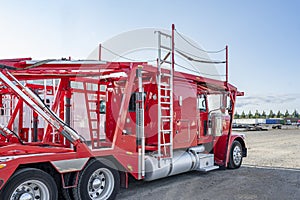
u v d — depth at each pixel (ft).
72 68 17.89
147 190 20.89
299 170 28.96
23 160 13.98
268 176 25.82
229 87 28.96
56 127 16.11
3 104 25.61
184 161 23.72
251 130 138.31
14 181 13.55
